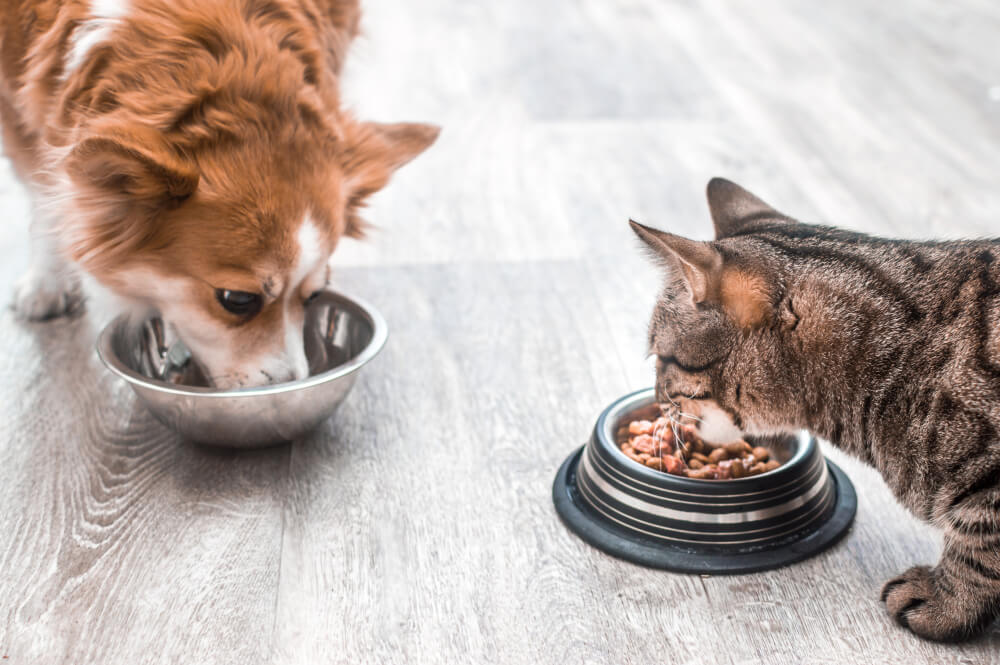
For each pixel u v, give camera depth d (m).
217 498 1.07
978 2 2.33
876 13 2.24
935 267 0.98
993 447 0.93
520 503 1.07
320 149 1.06
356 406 1.16
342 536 1.04
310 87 1.08
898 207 1.42
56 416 1.14
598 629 0.98
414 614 0.99
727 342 1.01
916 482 0.97
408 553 1.03
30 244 1.26
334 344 1.17
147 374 1.14
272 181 1.03
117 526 1.04
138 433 1.13
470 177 1.50
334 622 0.98
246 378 1.07
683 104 1.73
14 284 1.28
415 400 1.17
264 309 1.06
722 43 2.04
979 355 0.94
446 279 1.32
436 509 1.06
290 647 0.97
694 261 0.98
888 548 1.03
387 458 1.11
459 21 2.17
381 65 1.90
